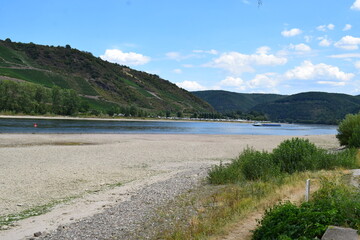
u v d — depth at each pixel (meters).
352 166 17.47
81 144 35.34
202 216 10.18
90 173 19.53
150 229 9.47
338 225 6.53
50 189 15.32
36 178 17.48
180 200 12.70
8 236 9.41
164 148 33.84
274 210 7.59
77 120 102.75
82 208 12.37
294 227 6.43
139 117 157.62
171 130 74.00
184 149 33.69
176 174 19.61
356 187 10.71
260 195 11.46
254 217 8.98
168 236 8.62
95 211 11.95
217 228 8.46
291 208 7.31
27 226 10.31
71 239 8.95
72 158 24.97
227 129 98.00
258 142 44.88
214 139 48.78
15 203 12.91
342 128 32.34
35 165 21.36
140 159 26.08
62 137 42.28
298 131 109.38
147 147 34.12
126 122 116.31
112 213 11.39
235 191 12.84
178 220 10.07
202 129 88.62
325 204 7.39
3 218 11.10
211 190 14.08
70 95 124.31
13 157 24.12
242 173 16.44
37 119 92.06
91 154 27.50
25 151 27.39
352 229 6.18
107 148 31.84
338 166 17.06
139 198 13.55
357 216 6.87
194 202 12.09
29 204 12.84
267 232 6.61
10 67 187.50
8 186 15.51
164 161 25.59
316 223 6.24
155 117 173.25
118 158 26.06
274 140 49.19
